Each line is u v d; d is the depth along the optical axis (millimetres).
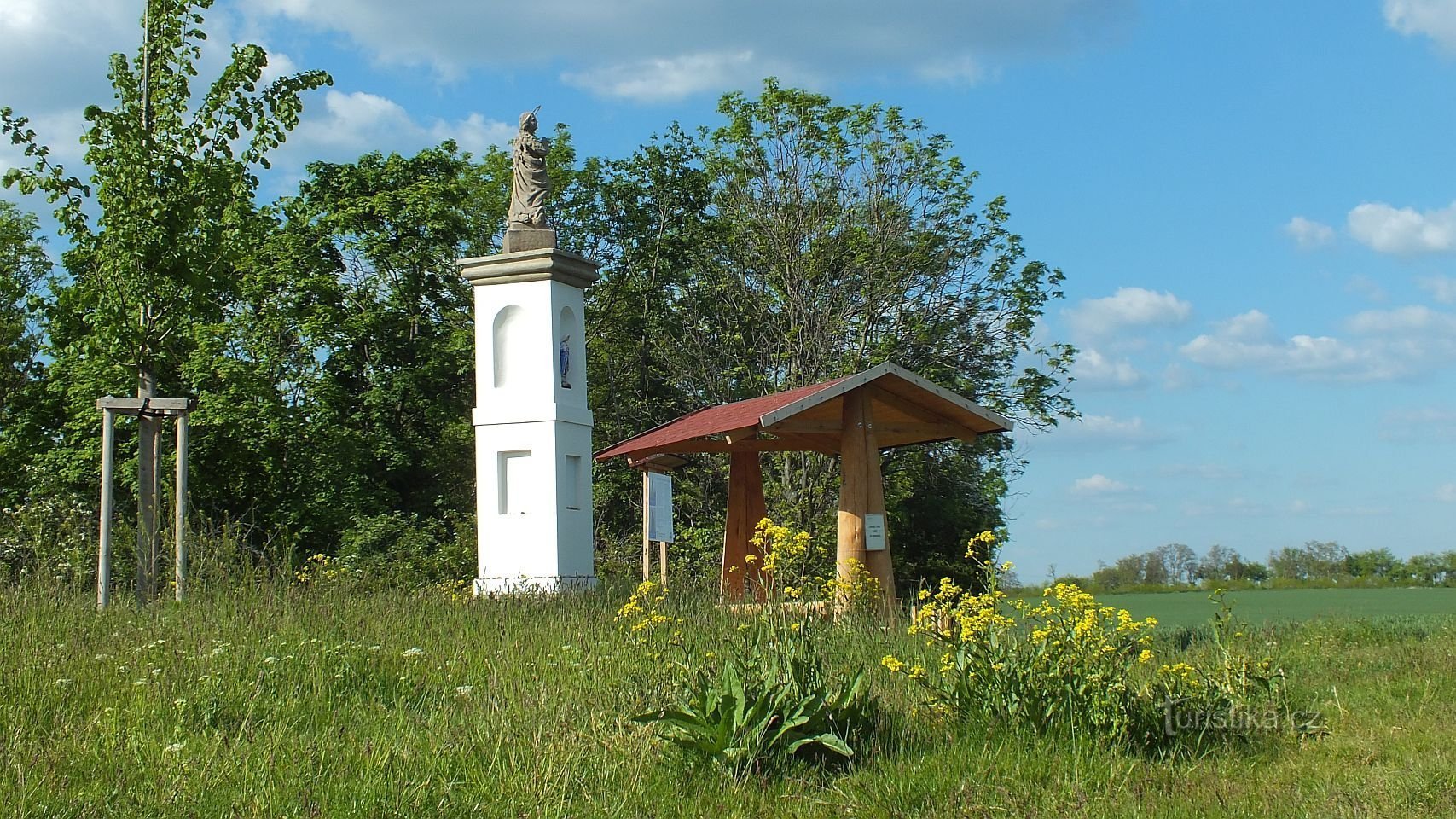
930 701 9430
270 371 32906
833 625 12578
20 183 16734
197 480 31062
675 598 14930
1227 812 7402
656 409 40438
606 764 8273
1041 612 9391
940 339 36812
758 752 8305
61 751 8258
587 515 21781
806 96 38062
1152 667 10172
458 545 29188
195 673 10375
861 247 36594
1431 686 11344
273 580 15711
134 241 16734
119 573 17656
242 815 7188
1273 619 17828
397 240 35250
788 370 38031
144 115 17156
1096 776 8094
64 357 30875
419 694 10516
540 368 21297
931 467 37250
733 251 38875
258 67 17375
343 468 32281
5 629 12477
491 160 41562
